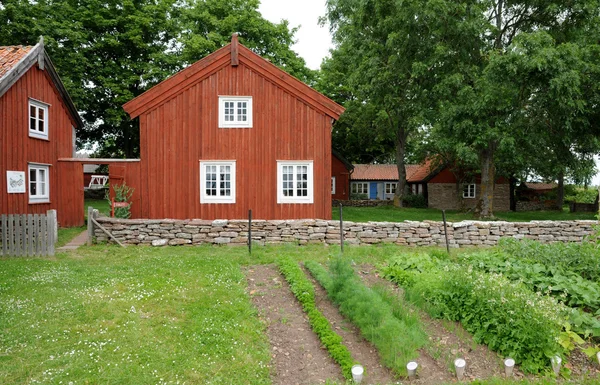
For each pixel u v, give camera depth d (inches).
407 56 849.5
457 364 193.0
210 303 257.9
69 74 993.5
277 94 581.0
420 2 756.6
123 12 1098.7
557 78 618.8
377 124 1286.9
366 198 1567.4
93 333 214.5
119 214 547.8
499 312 224.5
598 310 254.2
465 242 466.9
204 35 1098.1
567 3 737.6
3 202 515.8
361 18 926.4
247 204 578.2
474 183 1342.3
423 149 1199.6
